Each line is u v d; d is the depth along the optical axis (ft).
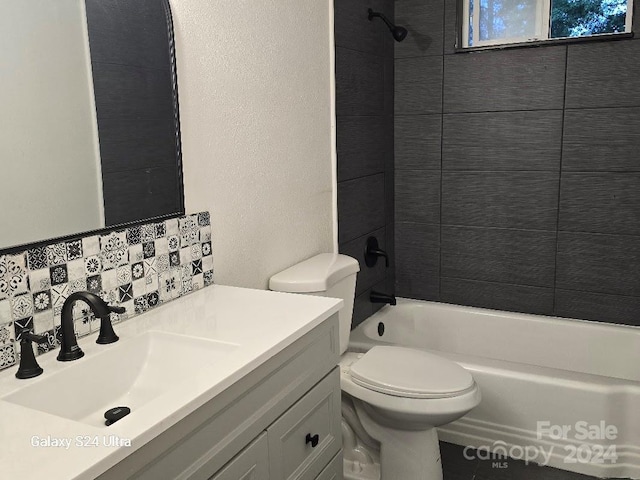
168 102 5.65
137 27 5.27
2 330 4.23
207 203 6.28
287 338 4.68
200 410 3.80
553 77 9.37
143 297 5.46
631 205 9.20
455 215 10.57
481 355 10.41
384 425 7.24
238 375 4.07
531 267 10.10
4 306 4.24
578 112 9.30
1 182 4.25
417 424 6.88
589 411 7.68
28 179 4.43
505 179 10.03
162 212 5.67
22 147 4.38
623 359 9.35
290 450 4.93
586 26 9.21
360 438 7.88
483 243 10.42
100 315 4.31
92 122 4.91
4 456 3.06
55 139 4.62
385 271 10.95
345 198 9.30
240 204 6.82
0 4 4.19
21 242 4.39
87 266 4.88
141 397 4.64
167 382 4.70
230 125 6.56
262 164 7.18
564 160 9.53
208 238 6.28
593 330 9.51
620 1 8.91
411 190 10.87
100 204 5.02
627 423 7.59
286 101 7.61
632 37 8.76
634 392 7.52
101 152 5.00
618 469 7.64
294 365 4.92
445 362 7.37
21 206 4.38
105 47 4.98
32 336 4.07
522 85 9.62
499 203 10.16
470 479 7.78
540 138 9.64
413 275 11.14
